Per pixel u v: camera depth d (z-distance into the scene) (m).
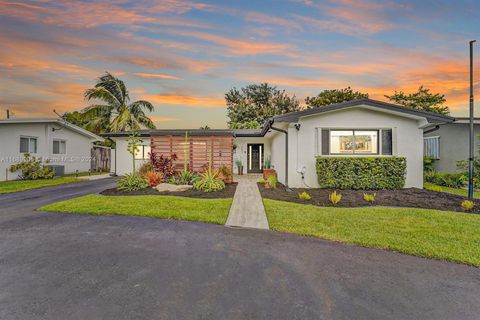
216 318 2.19
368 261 3.38
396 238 4.17
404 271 3.10
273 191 8.74
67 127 16.22
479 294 2.60
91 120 21.39
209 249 3.74
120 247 3.80
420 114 8.88
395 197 7.64
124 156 15.66
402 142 9.41
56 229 4.63
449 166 12.14
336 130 9.48
